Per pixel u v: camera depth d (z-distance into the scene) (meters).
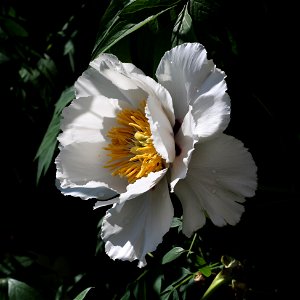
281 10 0.55
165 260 0.55
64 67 0.75
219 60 0.55
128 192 0.46
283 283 0.56
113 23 0.52
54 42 0.75
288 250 0.56
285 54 0.56
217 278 0.54
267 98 0.56
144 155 0.49
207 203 0.46
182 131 0.47
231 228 0.57
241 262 0.57
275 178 0.55
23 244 0.83
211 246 0.58
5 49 0.75
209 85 0.46
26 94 0.76
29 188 0.80
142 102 0.51
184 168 0.45
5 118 0.78
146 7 0.51
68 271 0.87
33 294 0.68
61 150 0.53
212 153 0.46
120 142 0.51
